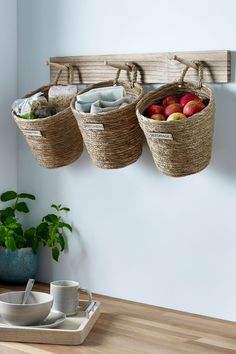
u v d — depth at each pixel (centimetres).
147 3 227
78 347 187
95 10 240
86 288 248
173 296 227
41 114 231
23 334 190
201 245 220
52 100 236
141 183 232
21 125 233
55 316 203
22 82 261
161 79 224
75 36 246
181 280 225
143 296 234
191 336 200
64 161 237
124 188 236
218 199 215
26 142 261
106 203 241
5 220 257
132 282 236
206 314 220
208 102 210
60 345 188
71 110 229
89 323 201
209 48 214
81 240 249
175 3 220
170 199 225
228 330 206
